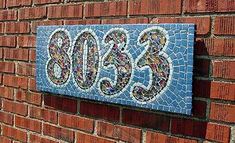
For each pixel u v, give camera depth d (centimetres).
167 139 154
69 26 177
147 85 151
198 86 145
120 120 168
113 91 162
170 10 152
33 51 202
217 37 141
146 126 160
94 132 178
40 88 192
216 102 141
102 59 165
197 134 146
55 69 184
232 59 138
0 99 224
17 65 212
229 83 138
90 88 170
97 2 175
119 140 169
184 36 141
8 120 218
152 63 149
